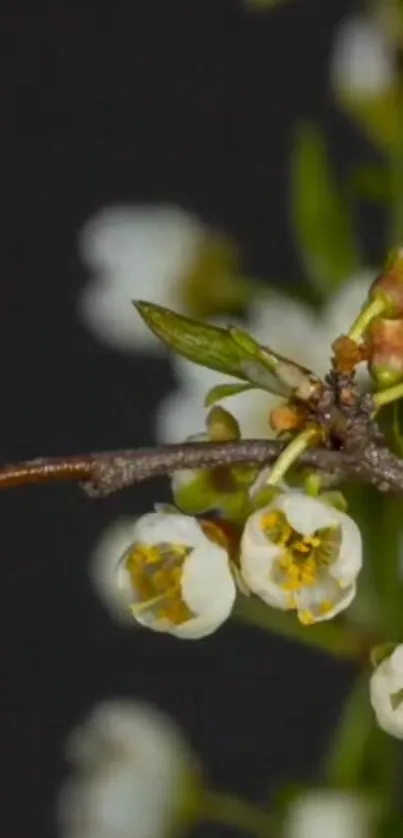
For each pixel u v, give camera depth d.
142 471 0.24
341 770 0.31
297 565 0.24
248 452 0.24
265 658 0.53
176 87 0.53
